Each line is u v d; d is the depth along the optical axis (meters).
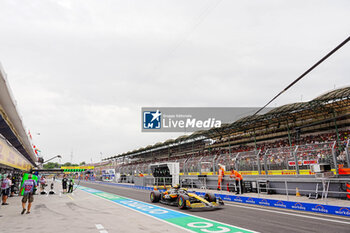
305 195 12.86
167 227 6.69
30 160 35.16
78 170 24.20
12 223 7.50
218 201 10.90
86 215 8.93
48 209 10.71
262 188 14.38
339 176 11.38
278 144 32.94
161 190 13.60
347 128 26.52
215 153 41.28
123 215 8.84
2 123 12.15
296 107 23.81
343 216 7.88
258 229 6.31
